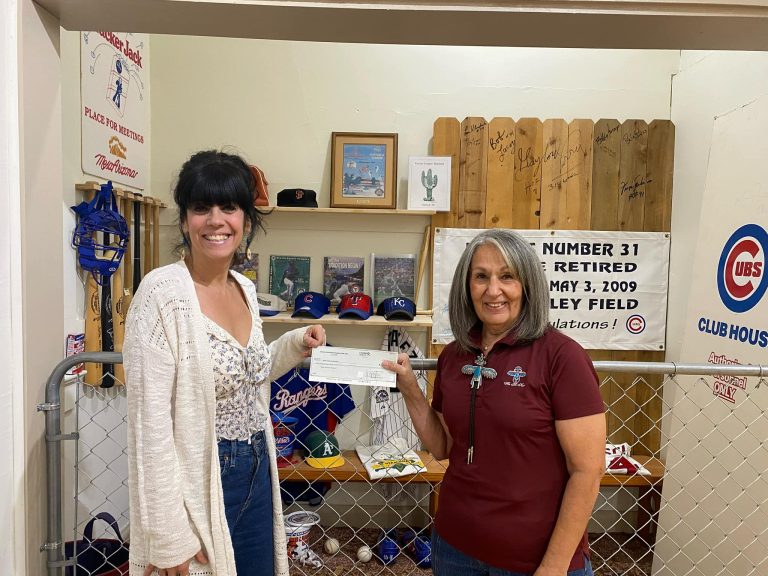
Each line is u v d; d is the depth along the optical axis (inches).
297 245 110.8
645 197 110.0
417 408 52.6
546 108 111.0
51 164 50.1
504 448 42.8
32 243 47.5
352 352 52.1
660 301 110.6
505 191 108.9
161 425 38.1
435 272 109.0
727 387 82.5
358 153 107.3
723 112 94.0
